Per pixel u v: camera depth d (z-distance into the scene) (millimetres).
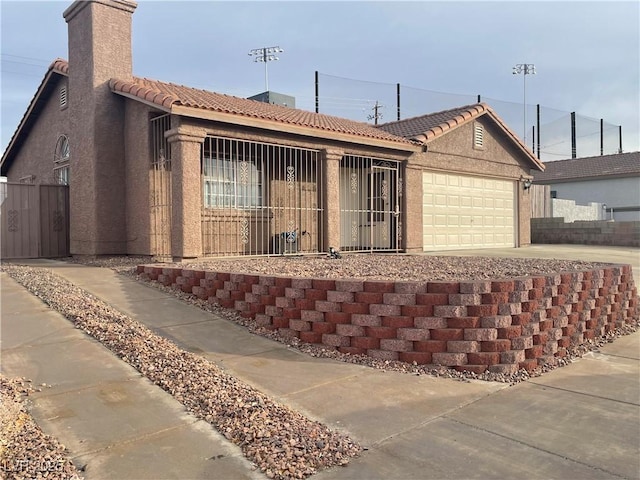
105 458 3174
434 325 4973
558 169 33031
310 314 5578
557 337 5535
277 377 4656
